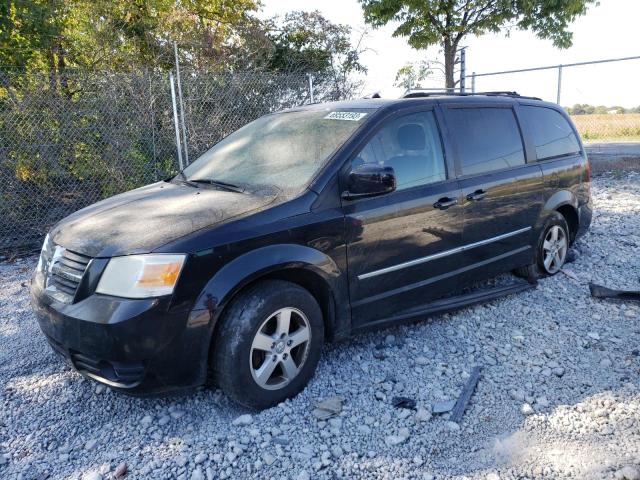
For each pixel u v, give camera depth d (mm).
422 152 3955
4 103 7301
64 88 7633
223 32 12562
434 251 3938
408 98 4125
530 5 13578
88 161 7902
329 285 3334
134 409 3238
